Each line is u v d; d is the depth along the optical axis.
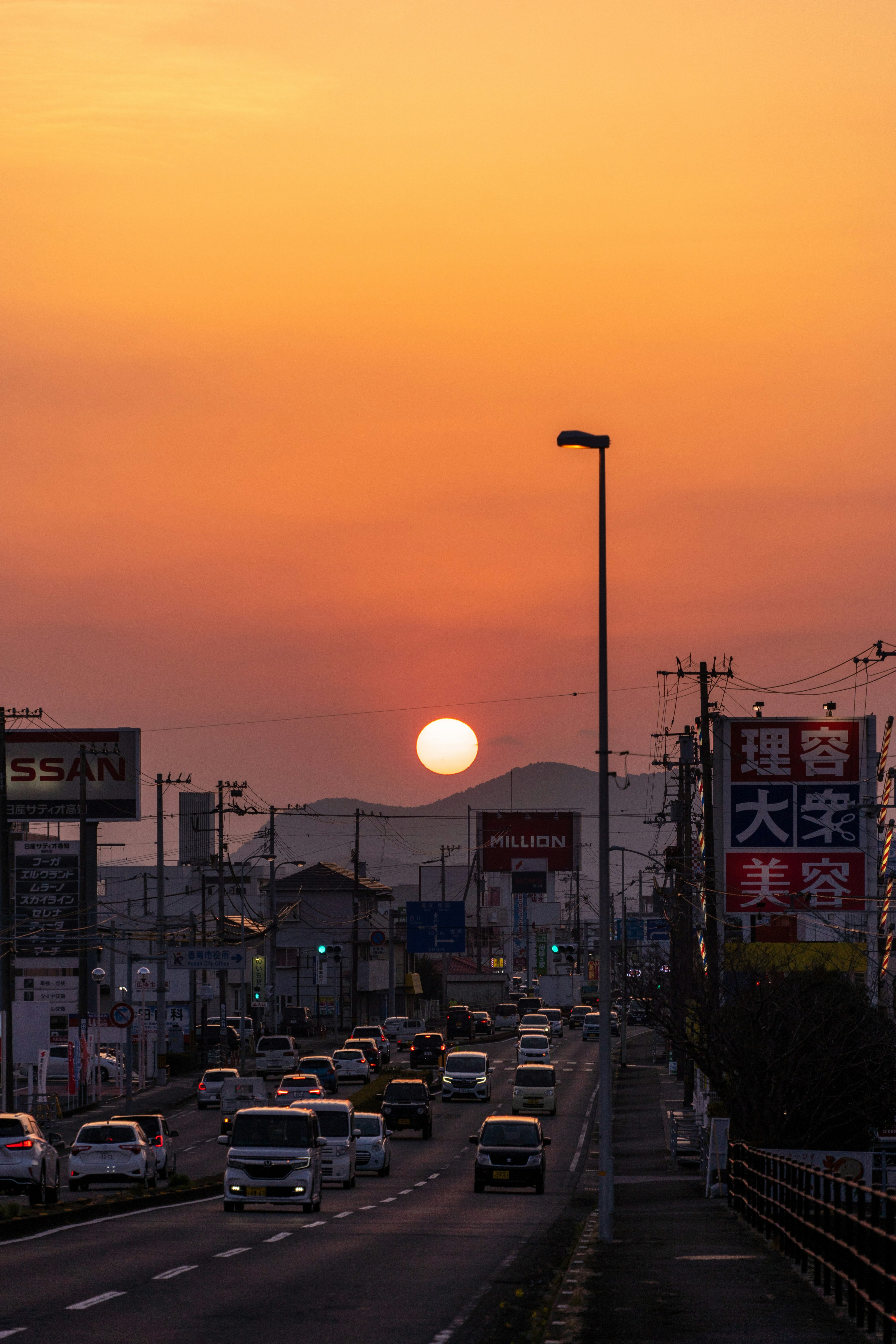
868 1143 117.25
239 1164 92.50
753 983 123.75
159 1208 97.62
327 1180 118.31
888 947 149.12
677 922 186.12
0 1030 155.25
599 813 81.25
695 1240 71.06
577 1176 131.62
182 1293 50.81
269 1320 44.84
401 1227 82.56
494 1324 45.25
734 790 163.12
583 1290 50.16
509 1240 75.75
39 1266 59.12
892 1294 36.34
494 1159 113.75
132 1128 111.00
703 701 151.00
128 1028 199.88
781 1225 66.38
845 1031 117.62
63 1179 123.56
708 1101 140.62
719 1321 42.56
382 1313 47.12
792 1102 116.69
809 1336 39.34
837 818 162.00
